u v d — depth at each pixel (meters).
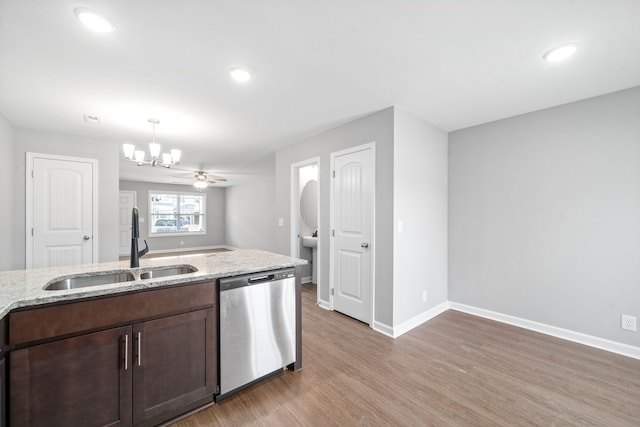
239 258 2.33
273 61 2.02
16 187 3.37
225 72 2.17
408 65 2.07
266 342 1.97
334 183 3.46
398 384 1.99
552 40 1.77
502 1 1.45
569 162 2.71
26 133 3.44
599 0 1.43
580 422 1.62
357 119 3.16
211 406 1.75
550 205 2.82
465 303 3.46
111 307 1.42
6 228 3.19
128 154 3.17
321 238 3.66
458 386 1.96
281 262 2.15
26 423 1.22
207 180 6.54
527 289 2.96
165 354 1.58
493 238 3.22
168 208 9.02
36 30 1.65
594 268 2.57
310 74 2.20
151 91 2.48
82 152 3.80
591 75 2.19
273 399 1.83
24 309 1.23
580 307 2.64
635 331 2.36
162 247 8.83
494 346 2.56
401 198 2.85
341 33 1.71
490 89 2.44
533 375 2.09
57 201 3.62
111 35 1.71
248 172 7.02
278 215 4.59
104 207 3.95
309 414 1.69
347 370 2.17
